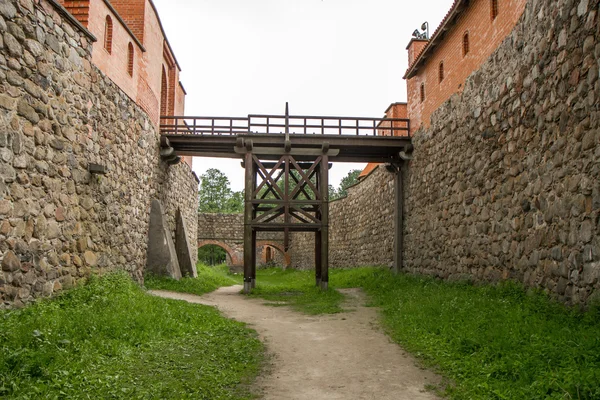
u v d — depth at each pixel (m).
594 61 6.16
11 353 4.40
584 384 3.75
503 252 9.34
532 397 3.81
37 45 7.07
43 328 5.38
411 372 5.17
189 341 6.23
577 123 6.59
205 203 64.56
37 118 7.05
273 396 4.38
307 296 13.26
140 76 12.95
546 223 7.54
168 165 16.36
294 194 14.92
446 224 12.83
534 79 8.08
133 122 12.27
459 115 12.05
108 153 10.27
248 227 14.69
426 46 13.99
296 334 7.46
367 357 5.88
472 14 11.33
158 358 5.24
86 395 3.91
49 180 7.41
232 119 15.45
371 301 11.80
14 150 6.44
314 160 16.08
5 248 6.19
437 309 8.10
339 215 27.72
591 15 6.26
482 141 10.56
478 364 4.94
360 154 17.00
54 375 4.21
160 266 13.99
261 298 13.12
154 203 14.27
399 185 16.98
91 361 4.78
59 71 7.79
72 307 7.16
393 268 17.70
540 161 7.80
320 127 15.58
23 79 6.69
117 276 9.88
